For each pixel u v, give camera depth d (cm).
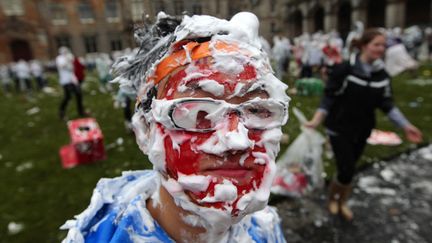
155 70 63
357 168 329
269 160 60
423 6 2316
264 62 61
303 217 257
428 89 709
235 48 60
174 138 58
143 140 69
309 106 556
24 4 2422
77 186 314
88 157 367
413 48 1241
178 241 68
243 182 58
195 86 58
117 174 319
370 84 210
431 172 322
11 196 305
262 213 88
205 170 57
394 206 270
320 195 284
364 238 233
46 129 562
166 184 61
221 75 57
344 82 215
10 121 661
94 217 76
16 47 2505
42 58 2502
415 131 217
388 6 2006
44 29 2428
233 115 57
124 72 73
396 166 338
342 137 228
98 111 673
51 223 256
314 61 828
